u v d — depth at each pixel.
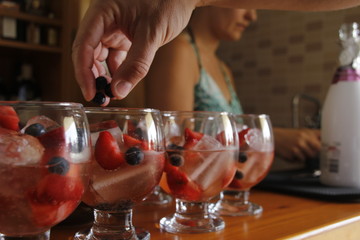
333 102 1.00
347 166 0.97
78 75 0.58
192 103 1.54
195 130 0.64
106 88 0.56
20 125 0.43
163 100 1.45
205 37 1.74
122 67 0.56
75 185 0.45
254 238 0.58
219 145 0.63
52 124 0.44
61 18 2.07
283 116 2.71
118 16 0.61
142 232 0.58
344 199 0.85
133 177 0.52
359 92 0.99
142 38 0.57
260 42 2.85
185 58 1.50
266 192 0.98
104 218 0.55
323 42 2.47
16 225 0.43
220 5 0.73
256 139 0.76
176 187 0.62
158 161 0.55
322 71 2.48
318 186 0.98
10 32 1.96
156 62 1.47
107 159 0.51
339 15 2.39
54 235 0.58
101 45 0.69
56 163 0.42
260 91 2.86
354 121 0.96
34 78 2.29
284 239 0.58
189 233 0.60
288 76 2.68
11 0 1.95
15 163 0.41
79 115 0.46
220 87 1.76
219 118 0.65
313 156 1.40
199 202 0.65
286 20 2.68
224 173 0.63
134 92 1.38
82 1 1.77
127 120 0.53
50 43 2.07
